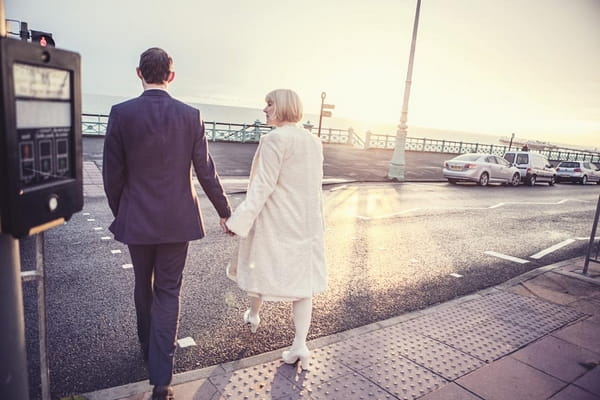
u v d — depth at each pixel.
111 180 2.32
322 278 2.82
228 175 12.29
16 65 1.08
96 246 5.20
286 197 2.63
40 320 1.81
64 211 1.32
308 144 2.66
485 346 3.31
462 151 36.88
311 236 2.72
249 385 2.58
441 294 4.57
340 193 11.55
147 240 2.31
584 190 19.25
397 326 3.58
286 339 3.29
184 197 2.39
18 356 1.28
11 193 1.10
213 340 3.20
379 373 2.83
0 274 1.19
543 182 22.05
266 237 2.62
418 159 26.89
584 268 5.36
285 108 2.64
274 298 2.63
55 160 1.27
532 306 4.22
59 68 1.24
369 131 29.14
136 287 2.60
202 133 2.45
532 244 7.27
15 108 1.09
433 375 2.85
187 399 2.41
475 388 2.73
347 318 3.78
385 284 4.76
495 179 17.12
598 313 4.11
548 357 3.19
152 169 2.30
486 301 4.31
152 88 2.36
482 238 7.46
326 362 2.92
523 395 2.69
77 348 2.96
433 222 8.54
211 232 6.35
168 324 2.40
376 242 6.62
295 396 2.51
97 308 3.59
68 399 2.33
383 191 12.62
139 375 2.70
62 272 4.32
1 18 1.15
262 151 2.56
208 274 4.60
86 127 19.23
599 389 2.80
